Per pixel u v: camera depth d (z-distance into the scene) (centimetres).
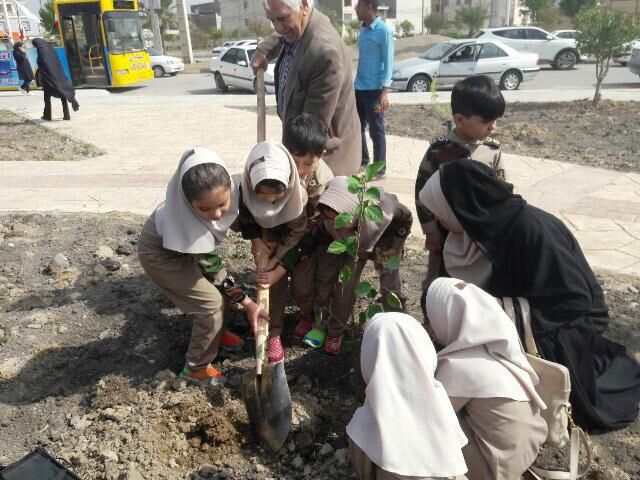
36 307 427
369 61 700
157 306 423
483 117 305
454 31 5250
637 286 440
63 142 1056
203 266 306
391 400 203
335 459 280
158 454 287
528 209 276
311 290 360
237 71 1869
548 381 251
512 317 267
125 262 496
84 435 301
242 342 373
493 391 228
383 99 709
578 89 1592
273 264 331
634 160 823
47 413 321
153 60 2683
